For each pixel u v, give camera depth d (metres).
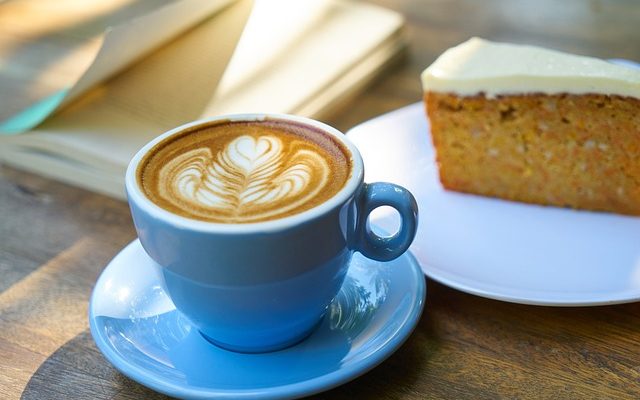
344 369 0.54
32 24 0.90
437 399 0.54
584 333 0.58
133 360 0.55
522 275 0.62
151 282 0.60
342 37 0.82
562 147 0.69
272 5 0.84
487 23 0.93
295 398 0.53
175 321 0.58
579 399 0.54
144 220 0.53
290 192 0.55
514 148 0.70
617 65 0.69
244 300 0.53
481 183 0.71
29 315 0.60
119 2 0.94
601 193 0.68
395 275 0.59
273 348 0.56
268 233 0.52
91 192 0.70
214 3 0.80
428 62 0.84
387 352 0.54
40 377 0.56
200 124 0.59
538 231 0.66
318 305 0.55
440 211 0.69
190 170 0.56
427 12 0.98
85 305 0.61
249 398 0.52
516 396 0.54
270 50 0.79
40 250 0.65
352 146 0.57
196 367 0.55
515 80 0.69
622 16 0.93
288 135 0.58
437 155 0.71
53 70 0.82
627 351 0.56
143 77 0.75
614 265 0.62
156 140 0.57
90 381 0.56
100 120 0.72
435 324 0.58
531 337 0.57
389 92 0.80
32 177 0.72
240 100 0.72
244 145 0.58
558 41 0.87
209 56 0.77
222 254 0.52
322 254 0.54
